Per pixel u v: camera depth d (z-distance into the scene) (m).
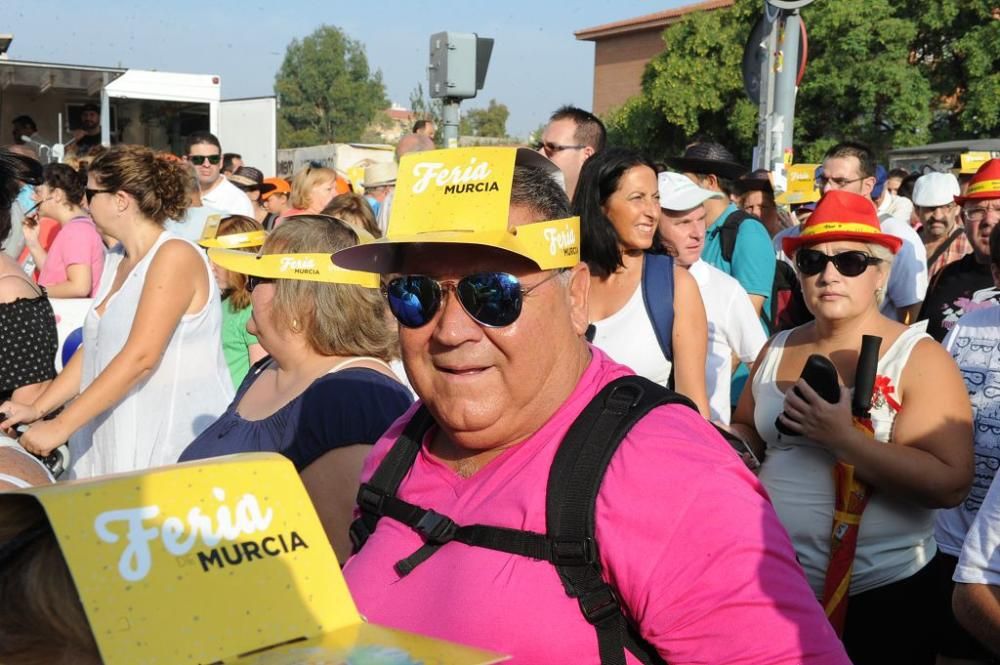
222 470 1.32
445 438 1.92
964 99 29.39
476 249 1.74
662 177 4.50
